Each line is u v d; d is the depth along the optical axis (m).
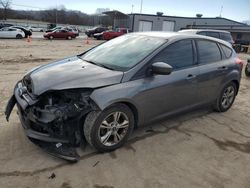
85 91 3.05
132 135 3.89
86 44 22.58
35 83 3.15
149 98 3.54
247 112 5.34
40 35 32.84
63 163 3.10
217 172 3.18
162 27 45.81
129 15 45.06
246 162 3.45
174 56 3.90
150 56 3.59
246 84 8.25
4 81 6.47
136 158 3.31
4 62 9.52
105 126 3.24
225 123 4.66
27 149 3.32
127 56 3.74
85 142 3.41
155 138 3.86
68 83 3.05
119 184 2.83
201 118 4.79
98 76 3.22
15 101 3.61
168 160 3.34
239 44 26.00
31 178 2.82
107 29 34.16
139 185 2.84
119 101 3.20
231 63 4.91
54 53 13.82
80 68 3.52
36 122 3.01
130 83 3.33
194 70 4.14
